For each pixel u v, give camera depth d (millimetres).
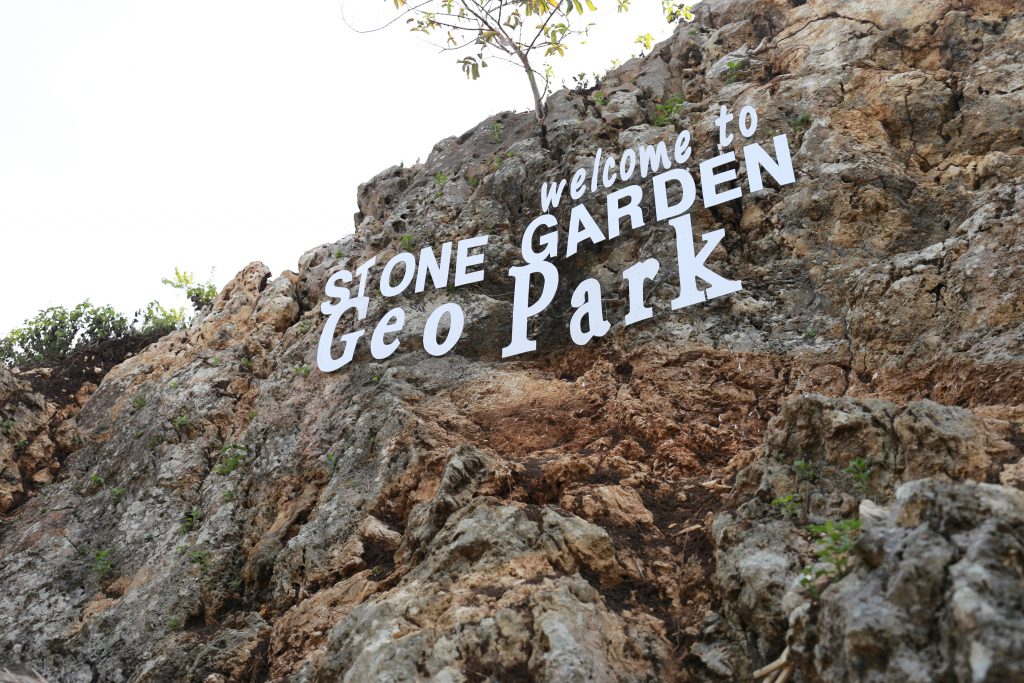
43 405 13203
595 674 5711
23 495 11938
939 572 4480
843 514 6203
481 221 12391
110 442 12273
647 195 11203
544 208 11977
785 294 9672
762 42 12719
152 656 8797
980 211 8766
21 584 10336
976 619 4117
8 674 9156
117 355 15281
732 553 6316
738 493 6949
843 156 10289
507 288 11578
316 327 12477
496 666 5980
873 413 6637
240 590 9359
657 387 9391
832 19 12141
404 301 11852
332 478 9742
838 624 4793
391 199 14906
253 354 12695
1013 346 7641
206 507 10453
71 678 9070
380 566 8312
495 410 10047
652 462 8531
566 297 10977
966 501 4840
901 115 10539
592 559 6840
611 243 11008
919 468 6223
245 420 11641
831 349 9008
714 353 9461
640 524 7457
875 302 8789
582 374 10211
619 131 12508
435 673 6008
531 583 6551
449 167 14180
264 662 8008
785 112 11117
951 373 7910
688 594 6660
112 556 10414
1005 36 10672
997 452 6262
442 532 7375
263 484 10344
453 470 7871
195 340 13547
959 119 10211
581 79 14461
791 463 6766
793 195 10281
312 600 8273
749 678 5789
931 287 8477
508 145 13781
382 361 11242
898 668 4344
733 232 10430
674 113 12164
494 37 14023
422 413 10117
